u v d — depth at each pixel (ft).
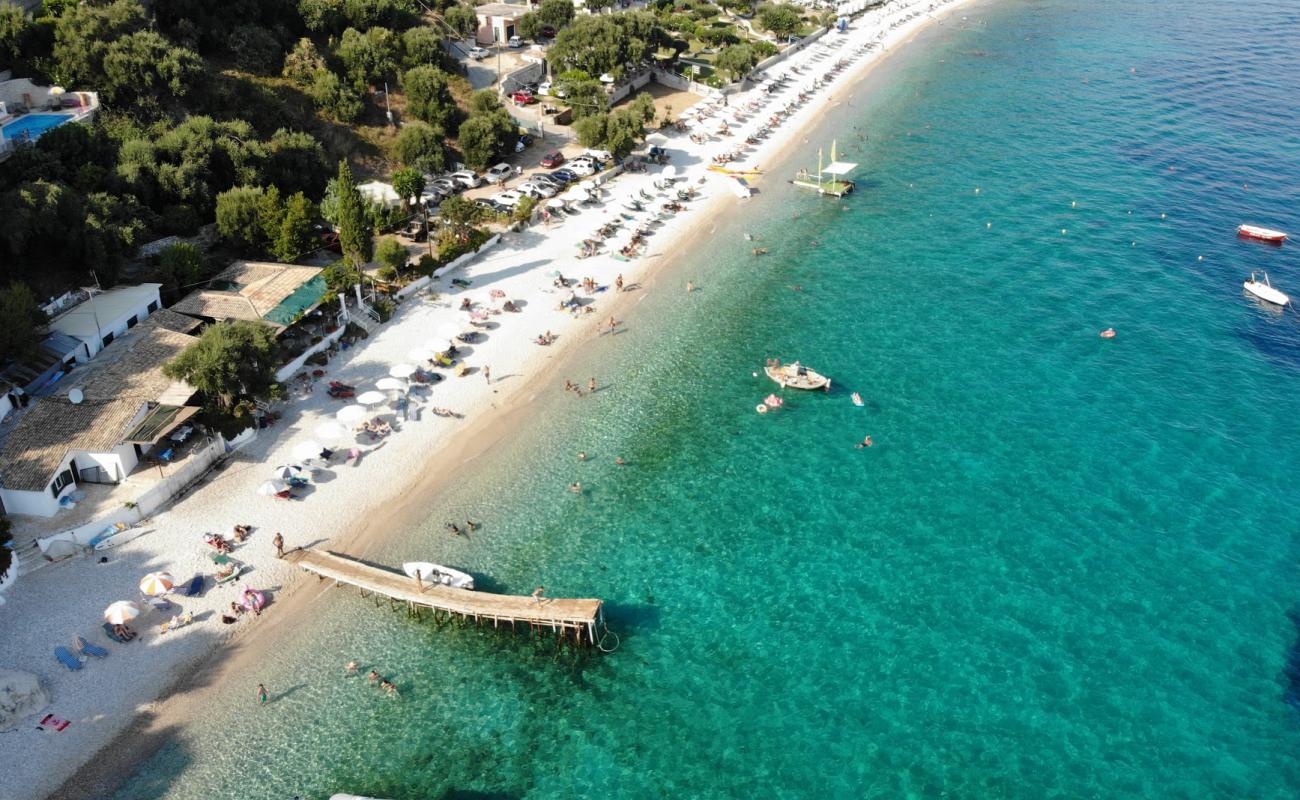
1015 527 196.54
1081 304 285.02
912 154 415.44
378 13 415.03
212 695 153.79
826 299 288.92
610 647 167.53
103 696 151.23
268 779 142.31
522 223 315.37
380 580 173.06
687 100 467.11
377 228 293.02
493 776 144.87
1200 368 252.01
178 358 200.85
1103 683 161.17
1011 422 230.48
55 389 202.69
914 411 234.58
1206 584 182.19
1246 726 153.89
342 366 236.02
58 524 177.88
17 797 135.95
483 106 373.20
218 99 321.32
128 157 271.08
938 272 305.94
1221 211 348.18
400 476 203.92
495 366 244.22
